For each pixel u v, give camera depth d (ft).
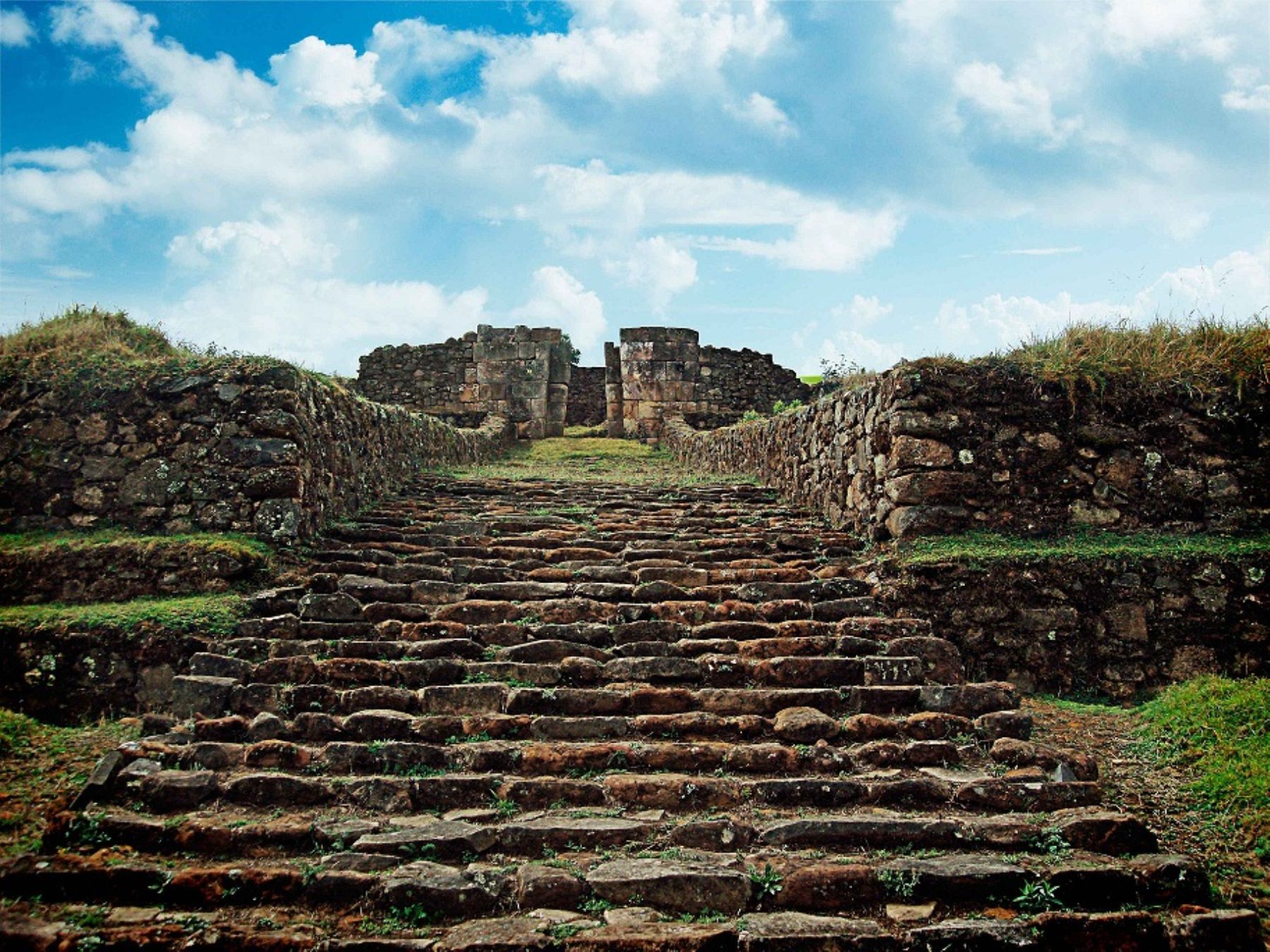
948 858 13.92
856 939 12.26
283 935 12.00
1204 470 24.95
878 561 24.12
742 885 13.12
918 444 24.45
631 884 13.07
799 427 33.83
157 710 18.90
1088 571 22.25
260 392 25.34
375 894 12.81
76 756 16.34
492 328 71.36
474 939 11.98
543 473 45.27
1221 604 22.20
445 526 28.94
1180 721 18.28
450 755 16.29
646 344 69.46
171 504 24.77
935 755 16.88
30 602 22.21
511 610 22.22
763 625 21.54
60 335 27.86
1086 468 24.85
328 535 27.14
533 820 14.71
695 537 28.81
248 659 19.56
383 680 18.86
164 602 21.38
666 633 21.30
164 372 25.79
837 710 18.56
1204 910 13.01
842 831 14.47
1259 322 26.81
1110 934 12.59
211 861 13.50
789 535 27.37
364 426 32.01
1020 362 25.52
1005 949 12.36
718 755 16.52
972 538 23.82
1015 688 19.54
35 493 24.90
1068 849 14.29
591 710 18.25
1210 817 15.57
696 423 69.51
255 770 15.79
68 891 12.74
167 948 11.75
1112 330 27.17
